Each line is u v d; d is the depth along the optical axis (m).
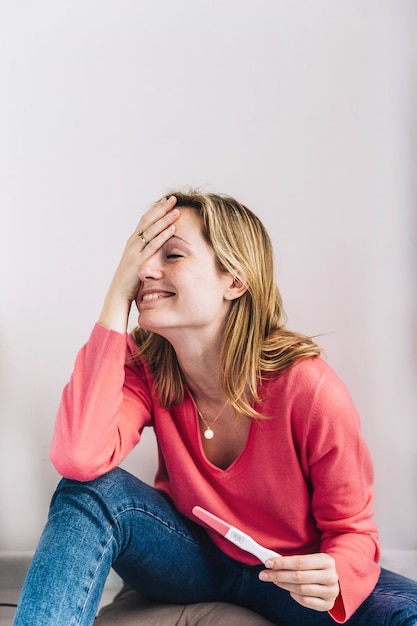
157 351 1.15
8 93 1.49
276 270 1.49
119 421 1.09
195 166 1.49
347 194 1.47
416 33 1.46
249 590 1.13
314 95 1.47
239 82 1.48
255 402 1.06
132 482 1.10
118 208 1.50
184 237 1.04
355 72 1.46
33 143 1.49
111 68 1.48
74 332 1.51
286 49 1.47
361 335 1.48
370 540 1.06
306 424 1.03
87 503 1.01
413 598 1.02
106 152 1.49
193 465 1.11
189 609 1.13
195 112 1.48
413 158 1.46
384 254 1.47
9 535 1.53
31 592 0.91
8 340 1.51
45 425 1.52
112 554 1.01
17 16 1.48
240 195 1.49
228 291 1.07
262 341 1.08
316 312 1.49
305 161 1.48
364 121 1.46
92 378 1.05
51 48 1.48
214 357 1.08
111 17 1.48
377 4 1.46
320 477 1.06
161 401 1.14
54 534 0.97
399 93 1.46
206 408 1.12
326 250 1.48
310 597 0.94
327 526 1.07
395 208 1.47
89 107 1.49
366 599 1.03
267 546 1.11
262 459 1.07
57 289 1.51
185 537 1.12
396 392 1.48
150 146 1.49
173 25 1.48
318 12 1.47
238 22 1.47
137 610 1.14
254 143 1.48
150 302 1.04
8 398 1.52
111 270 1.50
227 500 1.12
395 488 1.49
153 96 1.48
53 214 1.50
